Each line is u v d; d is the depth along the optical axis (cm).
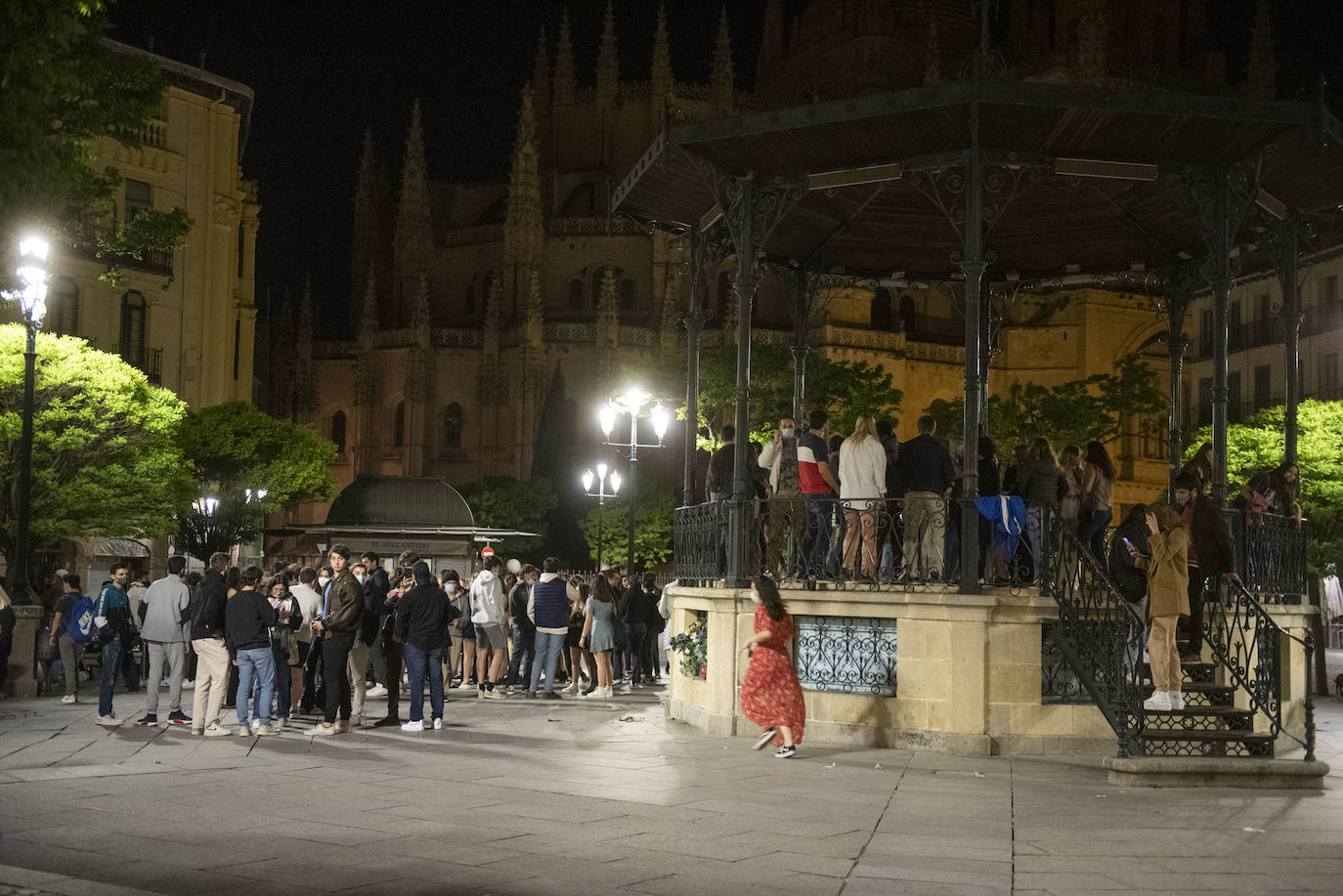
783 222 1944
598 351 8050
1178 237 1970
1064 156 1511
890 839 873
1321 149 1468
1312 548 2916
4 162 902
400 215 9162
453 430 8612
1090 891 725
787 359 4759
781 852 822
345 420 8988
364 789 1057
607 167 9188
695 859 796
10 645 1786
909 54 8819
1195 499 1425
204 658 1461
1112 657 1291
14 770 1147
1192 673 1398
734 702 1512
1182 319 2033
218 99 4909
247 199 5459
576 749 1355
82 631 1894
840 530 1488
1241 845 868
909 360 7506
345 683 1518
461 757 1281
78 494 3070
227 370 5091
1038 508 1428
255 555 5388
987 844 861
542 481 7388
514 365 8350
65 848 801
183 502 3425
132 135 1827
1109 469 1534
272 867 757
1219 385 1523
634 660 2372
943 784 1155
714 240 1905
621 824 910
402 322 9050
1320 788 1149
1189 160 1522
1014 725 1383
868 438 1491
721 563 1609
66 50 978
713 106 9144
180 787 1059
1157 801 1068
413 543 3706
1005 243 2070
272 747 1360
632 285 8650
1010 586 1438
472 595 2144
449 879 729
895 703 1419
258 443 4653
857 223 1980
